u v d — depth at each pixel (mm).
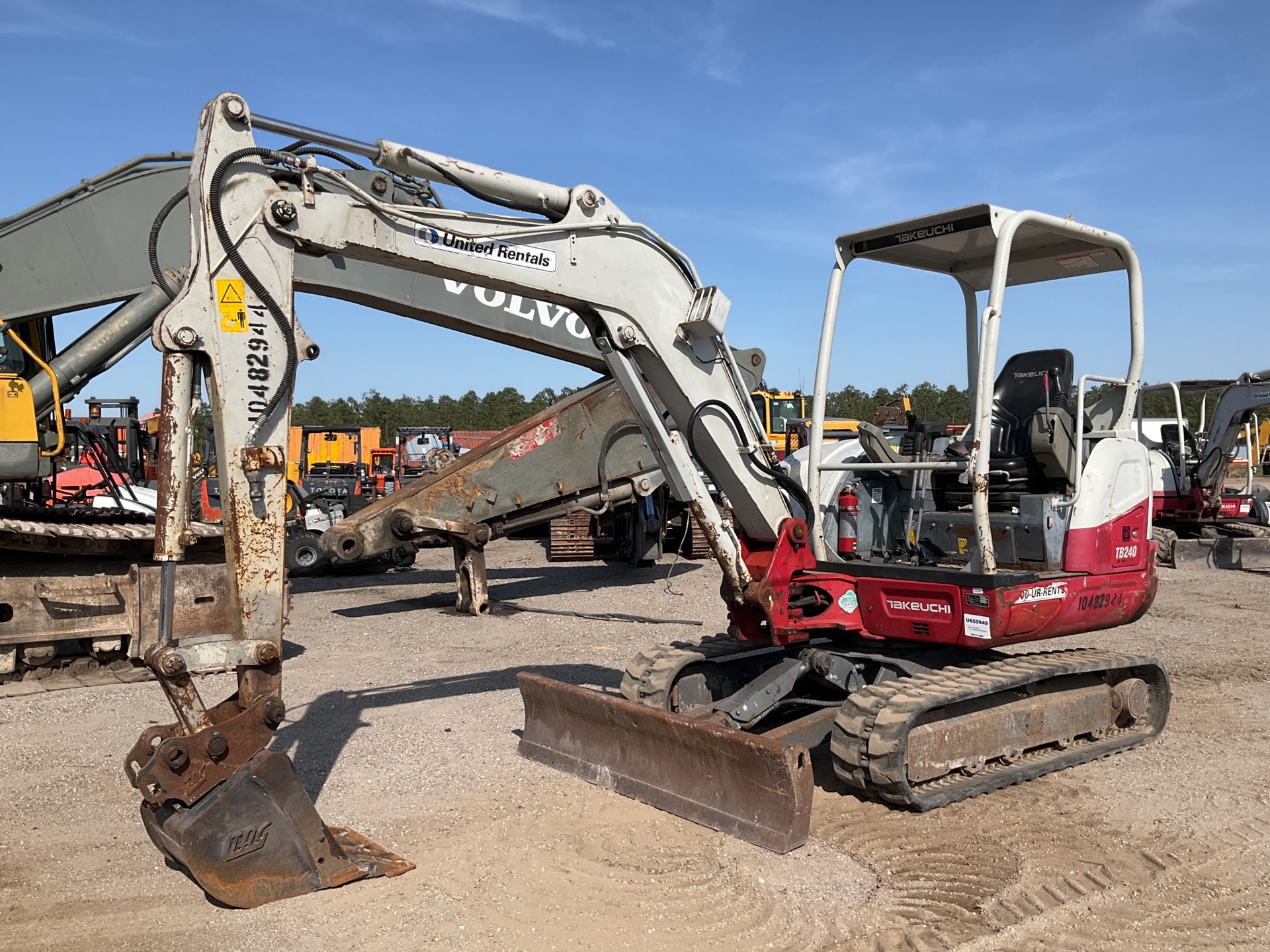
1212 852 4625
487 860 4578
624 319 5285
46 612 8359
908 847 4688
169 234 8398
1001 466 6129
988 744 5508
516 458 10875
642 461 11430
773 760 4664
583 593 13055
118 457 10578
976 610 5270
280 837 4180
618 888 4281
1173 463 16891
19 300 8094
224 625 4449
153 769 3945
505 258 4852
